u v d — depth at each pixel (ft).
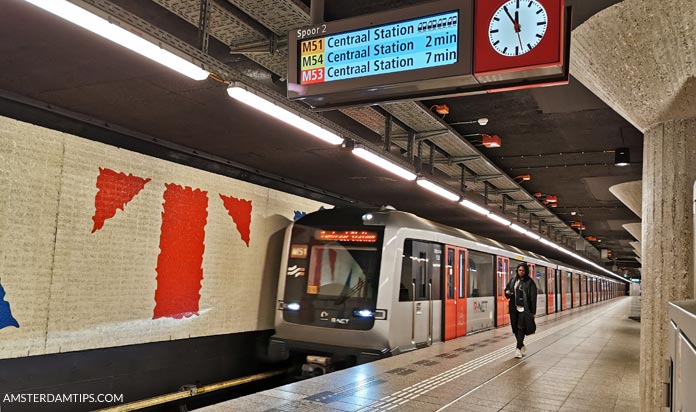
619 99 15.39
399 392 22.22
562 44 12.21
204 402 30.42
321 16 15.31
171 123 26.58
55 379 22.43
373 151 26.02
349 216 33.22
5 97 21.80
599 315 78.84
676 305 6.84
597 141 35.27
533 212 62.59
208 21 16.19
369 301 30.83
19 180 21.08
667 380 10.12
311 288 32.48
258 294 35.27
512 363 30.27
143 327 26.55
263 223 36.17
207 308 30.89
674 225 14.84
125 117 25.58
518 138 35.37
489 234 81.61
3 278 20.42
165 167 28.32
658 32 12.51
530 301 32.48
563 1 12.26
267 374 35.24
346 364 32.07
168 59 14.56
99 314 24.27
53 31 16.51
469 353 32.99
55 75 20.22
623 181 46.21
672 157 14.96
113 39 13.12
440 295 37.52
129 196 26.09
